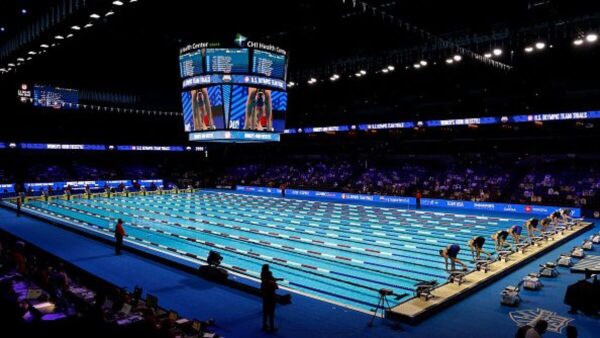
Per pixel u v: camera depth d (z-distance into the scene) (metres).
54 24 12.99
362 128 37.84
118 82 38.09
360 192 36.12
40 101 33.91
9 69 17.92
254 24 22.23
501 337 8.40
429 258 15.57
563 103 29.00
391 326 8.99
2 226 22.94
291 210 29.47
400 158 40.69
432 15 19.70
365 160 42.81
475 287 11.22
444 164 37.69
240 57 20.66
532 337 6.73
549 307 10.01
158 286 11.93
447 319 9.35
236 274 13.20
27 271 11.71
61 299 8.34
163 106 42.41
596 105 27.56
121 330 6.93
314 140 46.50
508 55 24.55
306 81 32.75
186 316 9.62
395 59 26.67
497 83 30.94
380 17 19.34
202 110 21.36
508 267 12.91
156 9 20.72
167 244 18.36
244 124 21.05
